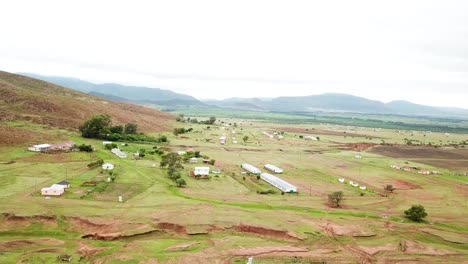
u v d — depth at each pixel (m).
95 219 68.62
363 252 63.62
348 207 88.50
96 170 106.00
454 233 75.94
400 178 126.31
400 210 89.62
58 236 63.84
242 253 59.94
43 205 73.50
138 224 67.62
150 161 125.38
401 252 64.69
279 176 118.00
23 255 56.03
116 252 58.28
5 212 67.88
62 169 104.31
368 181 119.44
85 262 55.00
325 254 61.81
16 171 97.25
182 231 67.00
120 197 80.38
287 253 61.12
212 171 117.06
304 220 75.19
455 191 111.94
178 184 96.94
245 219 72.75
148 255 57.38
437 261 62.28
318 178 119.06
